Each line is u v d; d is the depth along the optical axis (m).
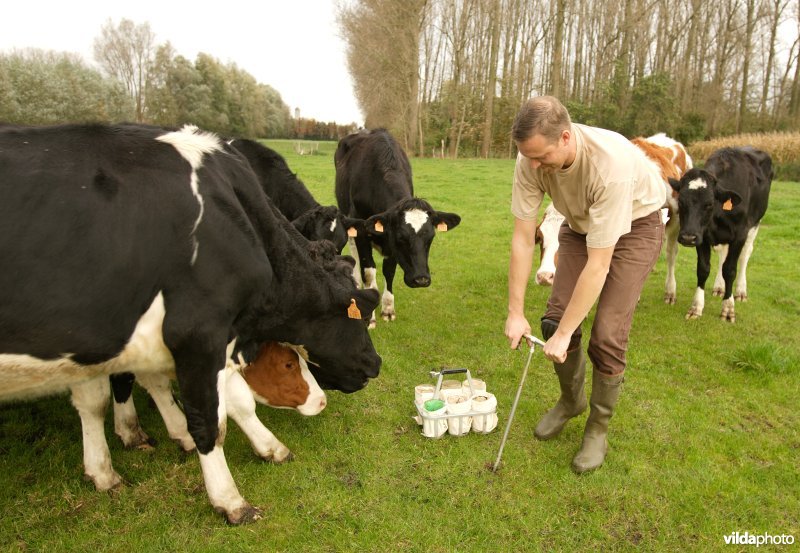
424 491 3.32
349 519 3.09
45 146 2.57
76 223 2.48
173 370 3.12
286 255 3.31
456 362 5.21
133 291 2.64
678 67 42.22
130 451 3.71
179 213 2.74
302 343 3.59
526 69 43.50
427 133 39.66
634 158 3.07
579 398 3.80
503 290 7.67
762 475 3.54
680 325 6.29
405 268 5.96
